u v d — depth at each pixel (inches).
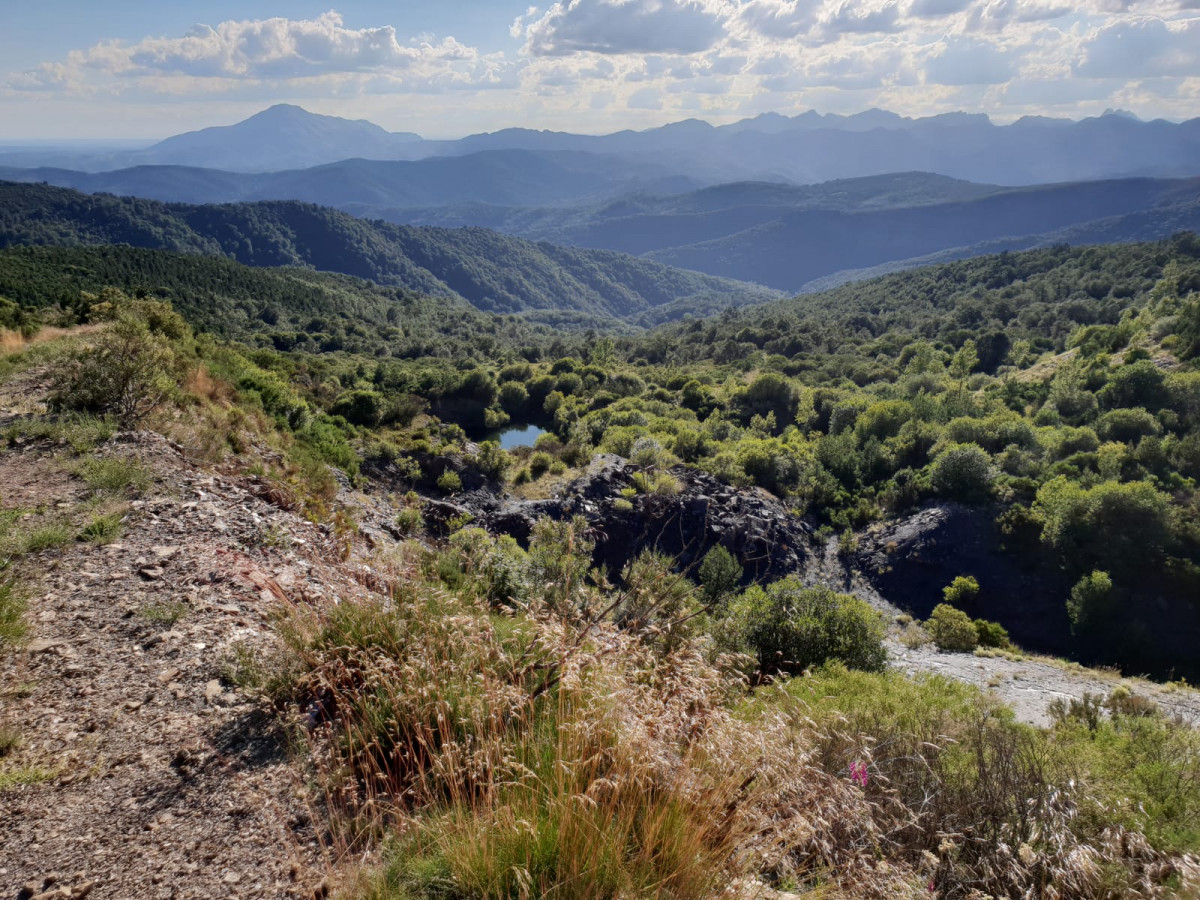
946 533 1488.7
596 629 142.9
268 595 182.7
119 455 285.1
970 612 1337.4
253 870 93.2
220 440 375.2
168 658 148.0
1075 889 105.7
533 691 123.4
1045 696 610.5
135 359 367.6
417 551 253.9
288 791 109.9
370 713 118.9
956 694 368.8
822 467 1924.2
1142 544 1291.8
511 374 3491.6
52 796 105.6
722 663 133.2
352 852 97.8
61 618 160.9
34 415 336.5
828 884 99.9
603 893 84.5
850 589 1393.9
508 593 237.5
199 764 115.0
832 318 7057.1
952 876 109.6
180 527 224.2
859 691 294.2
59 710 127.3
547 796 95.1
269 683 135.5
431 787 109.3
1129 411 1888.5
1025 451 1779.0
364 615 147.5
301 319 5880.9
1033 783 136.9
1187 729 314.5
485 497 1471.5
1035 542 1422.2
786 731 114.9
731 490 1595.7
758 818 97.0
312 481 428.1
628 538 1264.8
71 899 86.5
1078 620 1240.8
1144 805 158.7
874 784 126.8
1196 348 2357.3
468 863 87.5
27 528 203.5
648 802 92.1
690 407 2945.4
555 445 1948.8
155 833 99.4
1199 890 100.7
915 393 2652.6
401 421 2058.3
